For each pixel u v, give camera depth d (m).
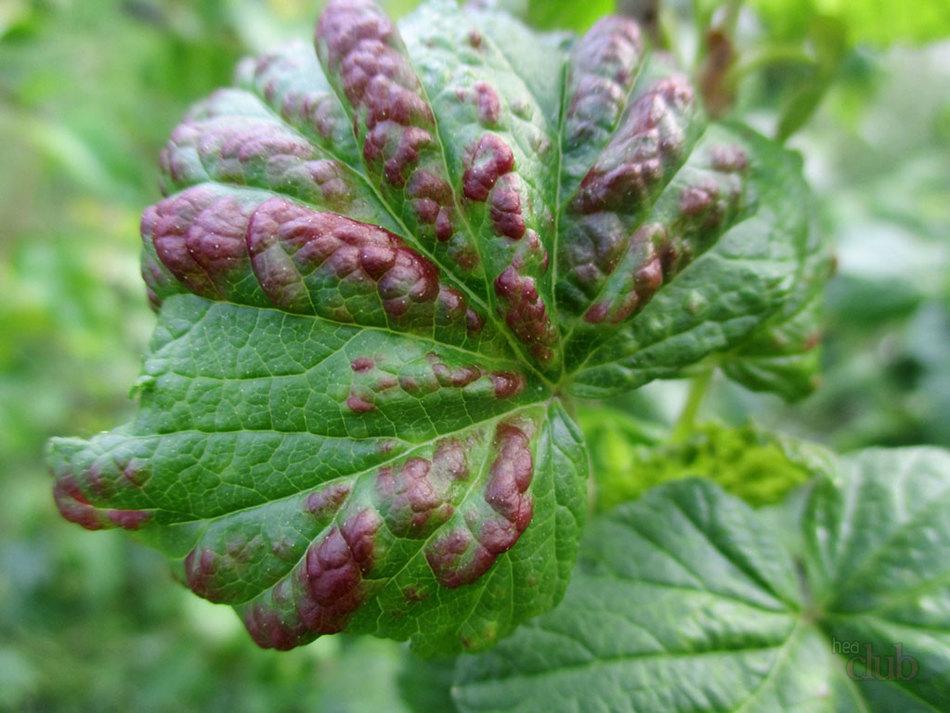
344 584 0.06
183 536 0.06
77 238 0.21
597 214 0.07
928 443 0.20
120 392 0.26
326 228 0.06
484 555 0.07
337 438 0.06
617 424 0.11
